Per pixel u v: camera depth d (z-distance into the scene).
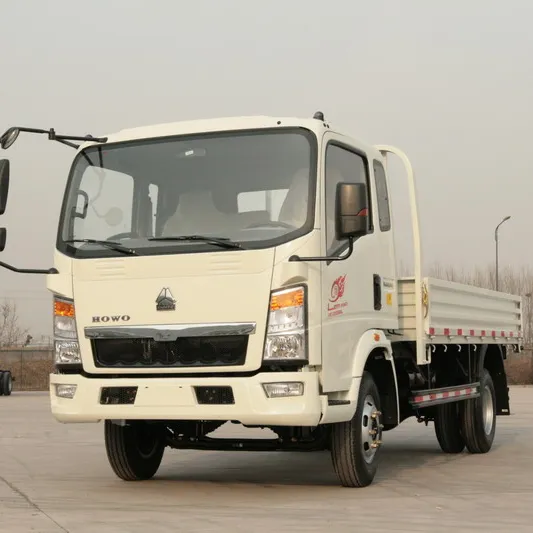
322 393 7.32
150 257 7.45
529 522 6.51
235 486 8.45
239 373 7.28
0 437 14.05
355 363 7.83
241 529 6.20
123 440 8.55
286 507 7.15
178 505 7.29
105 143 8.02
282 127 7.61
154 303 7.41
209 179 7.64
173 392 7.29
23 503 7.45
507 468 9.90
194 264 7.34
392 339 9.05
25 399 29.64
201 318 7.29
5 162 7.19
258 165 7.57
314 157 7.46
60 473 9.55
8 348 57.06
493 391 11.99
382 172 9.02
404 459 10.92
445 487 8.31
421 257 9.26
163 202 7.68
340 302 7.66
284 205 7.39
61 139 7.81
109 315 7.54
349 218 7.09
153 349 7.43
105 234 7.73
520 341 13.27
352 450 7.95
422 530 6.19
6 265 7.48
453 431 11.34
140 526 6.35
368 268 8.29
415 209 9.30
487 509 7.06
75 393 7.60
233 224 7.45
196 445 8.60
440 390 9.97
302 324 7.17
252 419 7.12
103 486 8.50
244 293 7.21
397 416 8.56
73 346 7.68
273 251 7.23
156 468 8.98
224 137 7.72
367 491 8.02
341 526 6.32
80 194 7.95
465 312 10.76
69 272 7.71
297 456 11.10
